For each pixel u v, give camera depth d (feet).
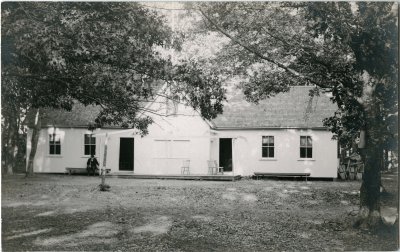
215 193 65.87
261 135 90.94
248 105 94.38
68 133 93.76
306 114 90.27
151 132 89.66
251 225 44.65
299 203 58.34
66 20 36.04
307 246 37.88
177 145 89.56
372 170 42.96
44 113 91.50
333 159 88.43
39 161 93.91
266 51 53.16
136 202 57.82
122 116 47.47
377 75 41.73
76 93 41.47
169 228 43.27
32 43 35.24
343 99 42.68
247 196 63.41
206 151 89.10
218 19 51.47
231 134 91.25
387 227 42.57
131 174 86.53
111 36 38.40
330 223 45.39
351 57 46.44
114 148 92.02
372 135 41.96
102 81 39.42
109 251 35.47
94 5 38.19
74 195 62.80
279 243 38.58
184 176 85.46
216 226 44.39
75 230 42.24
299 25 49.67
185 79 41.39
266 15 50.42
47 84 40.68
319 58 45.65
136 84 40.96
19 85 40.11
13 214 49.26
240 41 53.06
